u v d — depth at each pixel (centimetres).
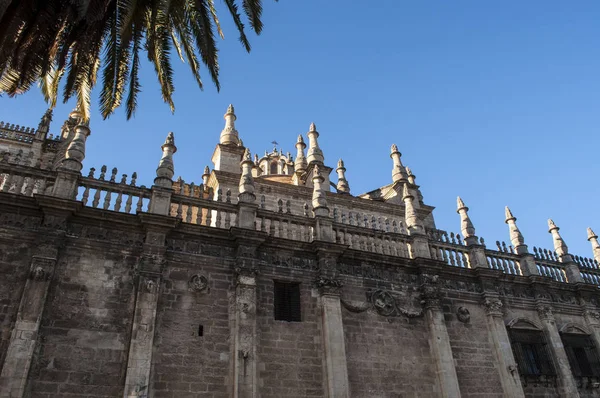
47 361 1669
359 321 2253
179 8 1772
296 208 3225
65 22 1575
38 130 3031
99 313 1817
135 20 1698
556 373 2606
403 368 2231
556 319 2827
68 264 1856
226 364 1906
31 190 1988
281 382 1955
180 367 1827
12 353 1600
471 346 2464
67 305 1784
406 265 2512
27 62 1552
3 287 1730
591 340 2862
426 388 2234
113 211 1980
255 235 2159
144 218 1995
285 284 2205
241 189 2362
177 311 1931
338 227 2470
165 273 1986
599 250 3369
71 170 2003
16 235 1825
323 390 2017
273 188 3222
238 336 1933
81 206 1928
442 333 2377
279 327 2069
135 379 1711
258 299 2089
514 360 2494
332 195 3322
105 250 1939
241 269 2084
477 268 2675
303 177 3538
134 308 1858
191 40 1958
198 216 2198
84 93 1964
